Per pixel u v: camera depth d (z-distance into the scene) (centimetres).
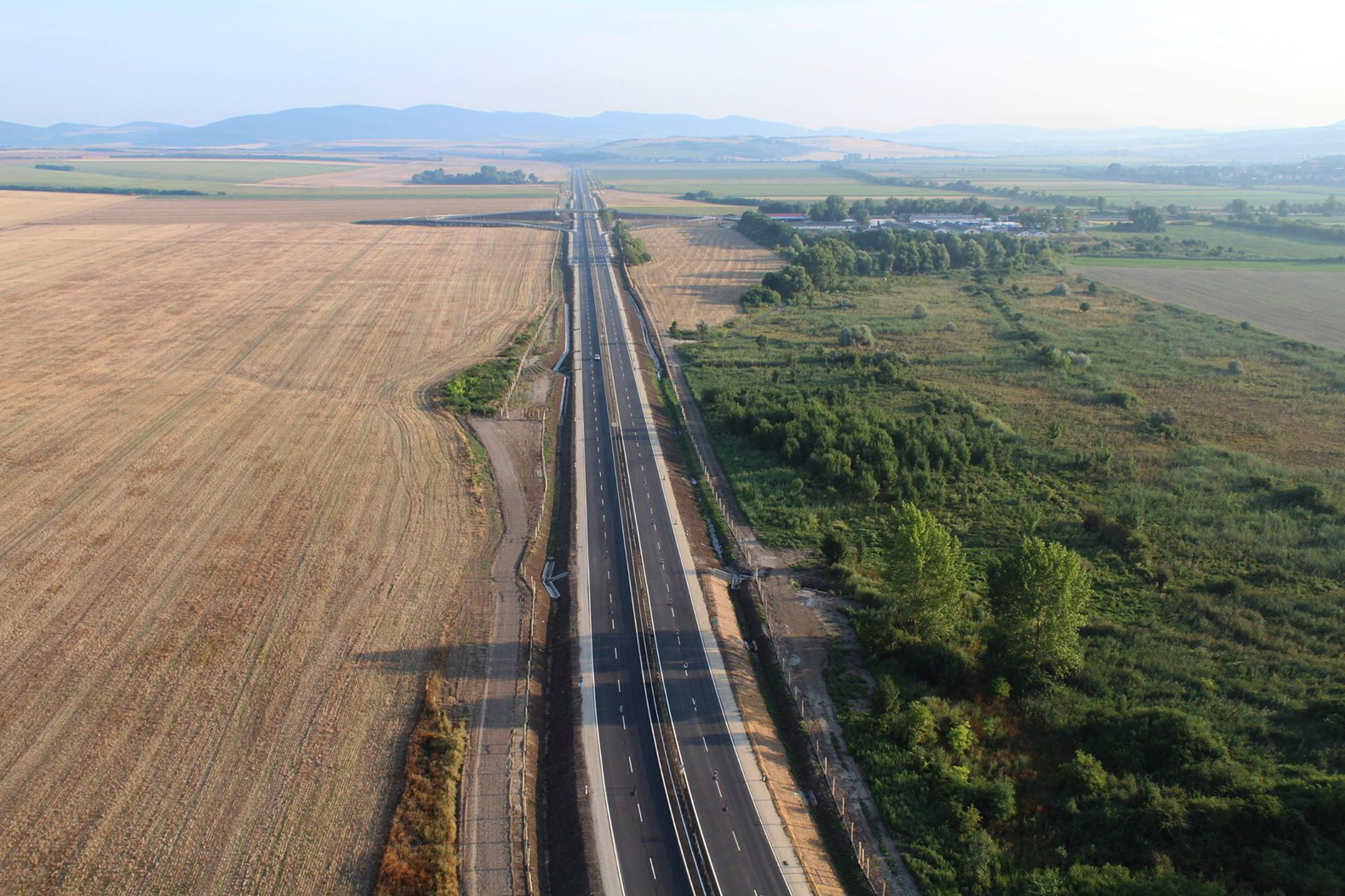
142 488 7962
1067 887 3884
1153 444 9288
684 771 4912
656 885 4153
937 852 4259
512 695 5441
